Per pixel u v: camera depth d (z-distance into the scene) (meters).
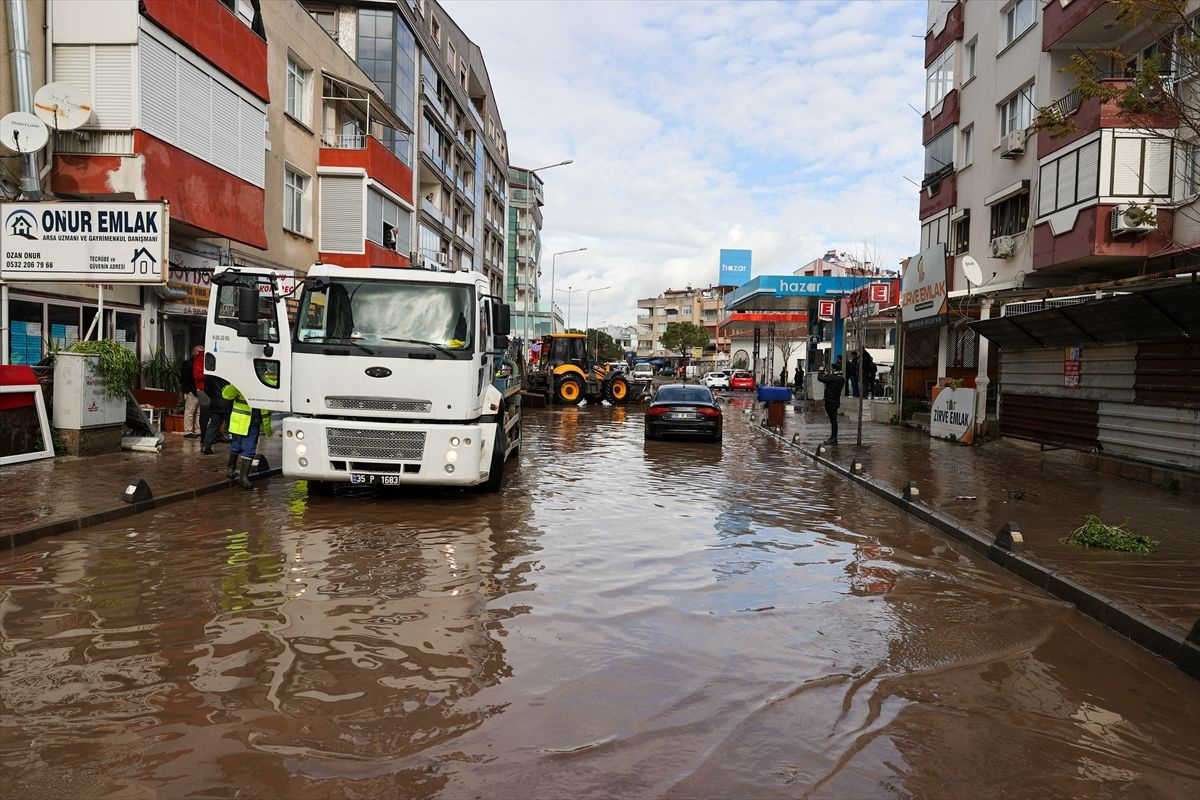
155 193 14.85
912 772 3.45
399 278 9.78
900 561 7.60
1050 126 9.84
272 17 22.00
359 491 10.78
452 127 45.28
